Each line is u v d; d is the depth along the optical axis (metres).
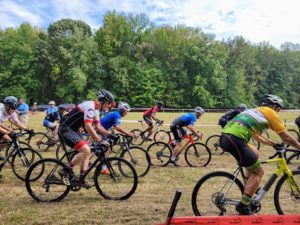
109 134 5.50
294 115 34.59
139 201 5.14
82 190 5.64
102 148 5.23
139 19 54.50
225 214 4.29
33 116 27.75
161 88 51.59
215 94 54.81
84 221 4.25
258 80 64.12
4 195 5.39
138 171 7.15
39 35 54.00
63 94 47.12
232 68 57.00
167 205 4.95
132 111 41.56
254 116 4.05
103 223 4.20
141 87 49.84
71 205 4.89
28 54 49.62
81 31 48.47
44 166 5.14
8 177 6.61
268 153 10.19
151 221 4.30
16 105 6.39
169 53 54.44
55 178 5.00
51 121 9.88
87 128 4.95
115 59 48.91
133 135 7.46
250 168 3.97
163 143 8.19
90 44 48.38
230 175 4.28
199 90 51.25
